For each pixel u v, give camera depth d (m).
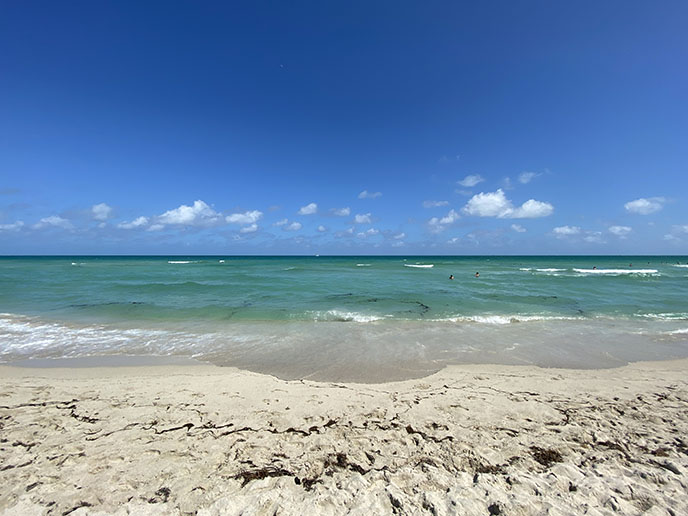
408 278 26.61
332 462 3.60
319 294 17.11
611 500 2.87
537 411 4.88
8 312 12.36
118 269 38.19
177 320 11.20
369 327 10.39
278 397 5.36
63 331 9.77
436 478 3.28
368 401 5.24
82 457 3.61
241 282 22.78
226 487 3.16
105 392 5.51
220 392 5.55
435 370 6.84
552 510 2.75
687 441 4.00
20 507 2.85
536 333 9.77
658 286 21.39
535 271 36.31
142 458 3.62
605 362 7.39
